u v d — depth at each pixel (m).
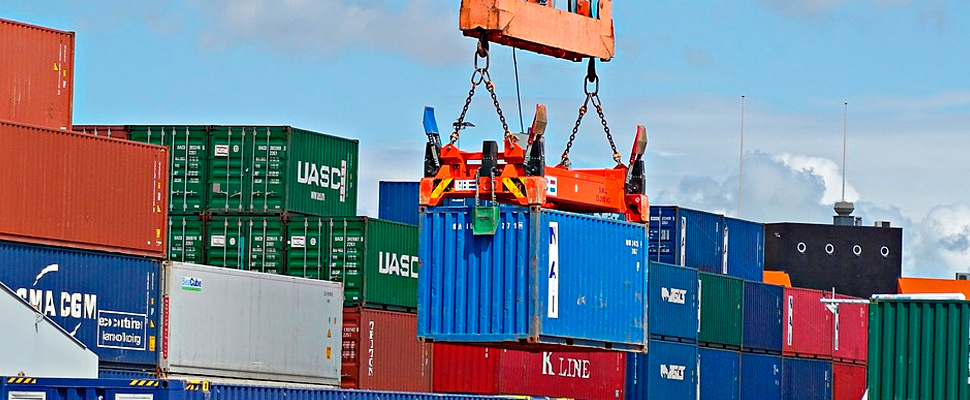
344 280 87.94
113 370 71.62
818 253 164.62
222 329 77.62
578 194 63.78
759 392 114.25
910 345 73.44
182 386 58.44
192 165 90.56
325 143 92.69
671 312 103.88
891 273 163.50
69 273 69.81
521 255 61.66
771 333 116.00
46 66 72.31
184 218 90.12
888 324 74.00
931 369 72.88
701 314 107.62
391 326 89.00
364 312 87.19
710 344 108.81
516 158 61.31
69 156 70.12
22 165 68.00
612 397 100.50
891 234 164.25
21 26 71.25
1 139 67.25
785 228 165.12
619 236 65.69
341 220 88.38
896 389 73.56
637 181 66.19
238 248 89.56
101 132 90.75
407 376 89.69
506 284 61.75
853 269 164.25
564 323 62.69
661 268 102.88
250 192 89.81
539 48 60.56
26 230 68.00
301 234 88.88
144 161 73.75
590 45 61.66
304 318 83.31
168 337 74.19
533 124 60.78
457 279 62.62
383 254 89.25
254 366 79.62
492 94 60.06
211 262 89.69
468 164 62.09
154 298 74.12
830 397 122.31
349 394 70.12
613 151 65.75
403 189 103.56
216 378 77.19
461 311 62.50
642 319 66.81
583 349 65.56
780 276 143.62
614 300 65.38
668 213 113.81
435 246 62.94
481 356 92.12
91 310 70.62
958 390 72.06
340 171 93.81
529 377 94.56
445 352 90.94
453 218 62.72
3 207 67.00
